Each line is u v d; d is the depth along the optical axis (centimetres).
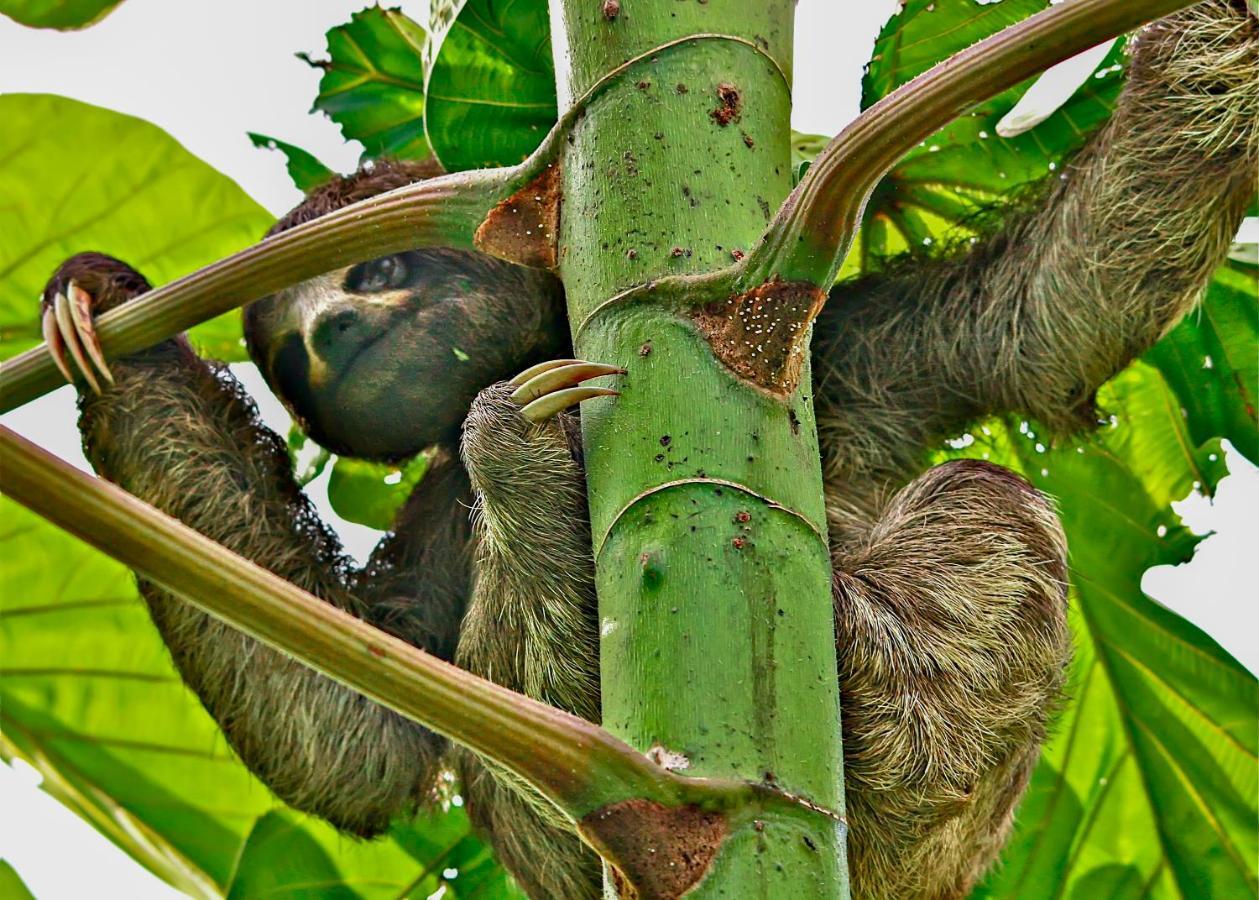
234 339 1288
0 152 1183
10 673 1174
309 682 1158
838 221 574
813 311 590
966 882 1063
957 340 1173
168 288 788
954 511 1038
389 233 695
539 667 938
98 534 529
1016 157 1139
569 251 646
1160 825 1187
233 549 1152
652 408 593
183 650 1149
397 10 1172
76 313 846
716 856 515
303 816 1197
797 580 577
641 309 609
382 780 1170
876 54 1023
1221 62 1050
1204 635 1164
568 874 1092
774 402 596
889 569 1005
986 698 962
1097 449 1177
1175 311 1088
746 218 630
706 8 661
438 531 1250
